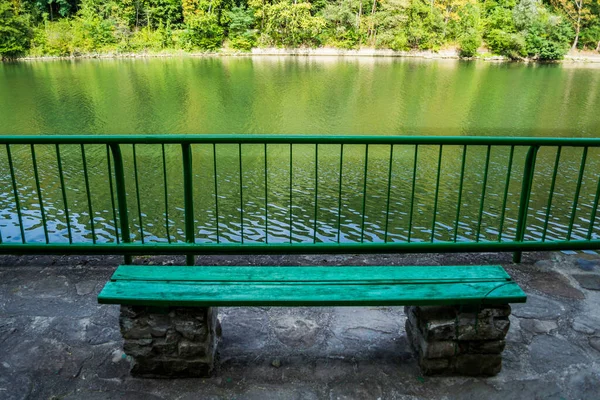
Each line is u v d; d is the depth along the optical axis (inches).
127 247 126.0
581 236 427.2
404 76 1380.4
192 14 1857.8
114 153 120.1
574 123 863.7
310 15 1872.5
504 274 91.4
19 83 1248.2
